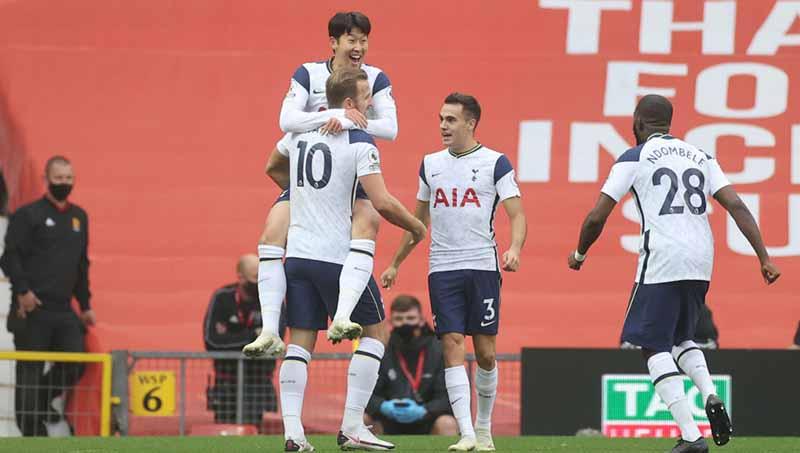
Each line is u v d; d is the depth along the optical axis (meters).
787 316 43.53
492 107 45.03
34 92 44.44
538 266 43.91
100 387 36.47
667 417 33.91
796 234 44.25
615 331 43.47
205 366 37.69
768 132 44.88
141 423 36.66
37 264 39.25
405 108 44.97
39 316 39.16
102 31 44.91
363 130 22.36
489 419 25.59
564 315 43.56
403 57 45.25
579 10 45.38
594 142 44.91
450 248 24.98
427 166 25.38
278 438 31.47
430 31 45.34
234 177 44.47
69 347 39.56
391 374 34.62
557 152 44.78
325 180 22.08
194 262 43.75
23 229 39.22
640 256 21.41
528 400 33.97
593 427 33.94
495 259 25.12
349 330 21.12
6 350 39.75
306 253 22.16
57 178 39.47
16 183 43.91
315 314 22.50
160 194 44.16
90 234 43.62
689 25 45.31
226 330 37.53
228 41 45.16
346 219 22.25
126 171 44.22
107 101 44.59
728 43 45.25
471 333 25.14
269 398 37.03
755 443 28.20
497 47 45.31
